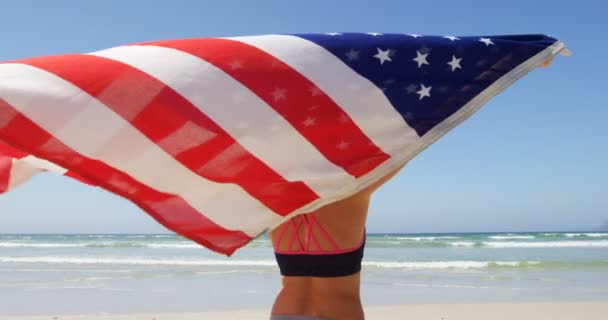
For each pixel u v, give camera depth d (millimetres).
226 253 1430
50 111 1309
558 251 27469
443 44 1618
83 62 1386
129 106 1363
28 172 1939
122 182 1373
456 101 1578
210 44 1479
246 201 1459
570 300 10492
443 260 21328
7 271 16406
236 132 1418
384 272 16281
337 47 1538
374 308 9281
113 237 58000
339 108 1493
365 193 1818
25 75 1328
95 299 10492
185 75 1413
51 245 36312
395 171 1799
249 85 1444
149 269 17000
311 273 1864
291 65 1486
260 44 1499
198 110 1396
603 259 20656
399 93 1551
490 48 1638
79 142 1330
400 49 1583
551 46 1660
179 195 1419
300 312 1856
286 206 1483
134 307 9570
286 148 1460
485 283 13383
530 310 8961
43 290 11844
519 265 18203
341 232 1854
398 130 1537
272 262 19734
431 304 9797
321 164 1484
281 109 1455
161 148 1383
